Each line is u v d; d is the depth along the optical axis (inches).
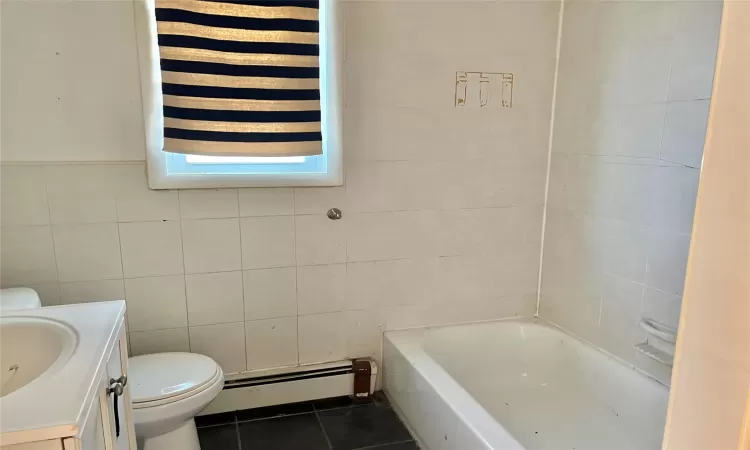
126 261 78.6
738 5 20.8
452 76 89.1
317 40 76.2
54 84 71.2
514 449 60.1
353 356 94.5
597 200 86.4
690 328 23.9
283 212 84.7
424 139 89.8
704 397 23.3
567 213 94.0
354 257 90.3
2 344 48.6
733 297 21.6
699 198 23.0
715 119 22.0
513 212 98.3
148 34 72.8
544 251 101.1
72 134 73.0
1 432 31.6
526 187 98.0
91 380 38.4
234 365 87.6
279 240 85.4
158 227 79.0
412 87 87.4
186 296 82.5
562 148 94.3
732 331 21.8
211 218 81.3
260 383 88.3
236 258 83.7
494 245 98.5
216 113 73.4
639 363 79.7
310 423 86.6
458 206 94.4
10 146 70.9
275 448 79.9
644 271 77.7
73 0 70.0
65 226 75.0
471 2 87.7
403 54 85.7
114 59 72.9
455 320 99.3
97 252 77.0
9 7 67.7
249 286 85.4
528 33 91.8
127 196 76.8
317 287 89.3
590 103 86.6
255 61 73.9
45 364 47.1
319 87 78.4
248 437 82.4
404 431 85.0
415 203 91.7
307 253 87.4
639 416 77.5
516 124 94.6
